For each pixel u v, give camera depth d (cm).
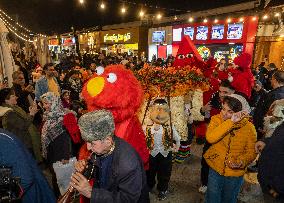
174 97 419
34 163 228
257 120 444
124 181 185
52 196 242
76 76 675
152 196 409
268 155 210
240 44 1357
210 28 1505
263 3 1214
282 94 406
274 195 211
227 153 292
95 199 180
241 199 402
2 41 678
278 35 1167
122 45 2417
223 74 665
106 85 272
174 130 381
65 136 341
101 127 177
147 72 396
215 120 298
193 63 515
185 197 408
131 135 286
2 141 203
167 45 1898
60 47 3781
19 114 383
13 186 184
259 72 982
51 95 351
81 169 196
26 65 1354
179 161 501
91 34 3117
